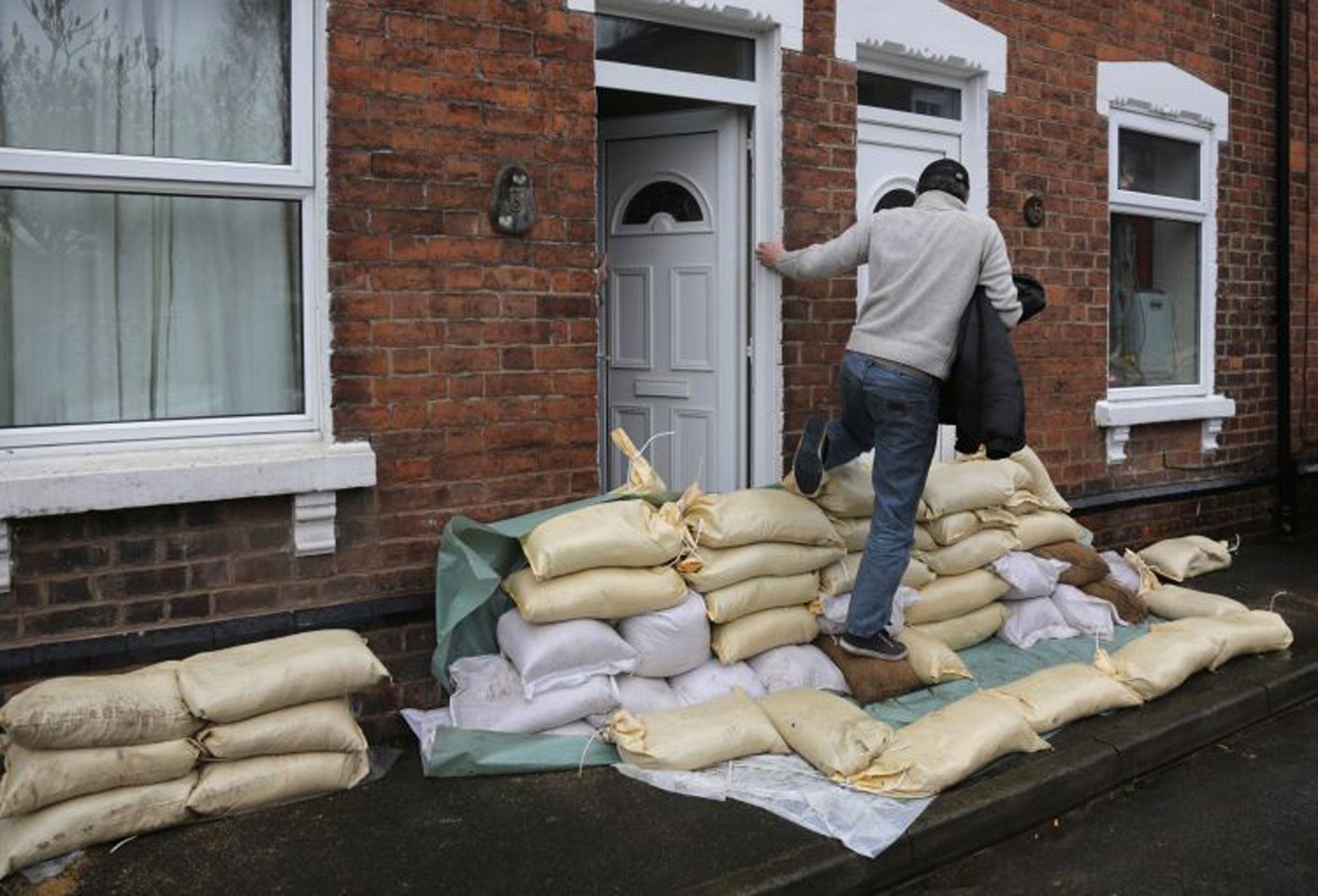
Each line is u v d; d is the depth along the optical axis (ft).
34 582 12.30
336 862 10.97
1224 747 15.42
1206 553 22.40
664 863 11.03
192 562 13.04
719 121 17.94
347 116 13.62
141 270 13.34
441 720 13.62
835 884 11.10
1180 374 25.49
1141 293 24.49
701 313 18.43
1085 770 13.48
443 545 13.85
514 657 13.39
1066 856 12.39
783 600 14.83
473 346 14.57
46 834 10.67
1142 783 14.25
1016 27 20.75
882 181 19.67
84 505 12.24
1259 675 16.62
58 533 12.37
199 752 11.46
